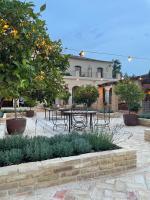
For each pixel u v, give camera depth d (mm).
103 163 3820
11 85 2145
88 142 4234
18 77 2053
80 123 10609
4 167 3199
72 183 3514
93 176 3725
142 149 5738
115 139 6211
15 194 3109
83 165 3633
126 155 4078
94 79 24719
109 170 3885
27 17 2213
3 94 2281
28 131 8766
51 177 3371
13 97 2416
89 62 29297
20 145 4148
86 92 16375
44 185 3318
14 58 2137
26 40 2211
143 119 10672
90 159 3693
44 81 2730
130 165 4133
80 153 3943
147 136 6832
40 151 3686
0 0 2059
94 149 4199
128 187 3393
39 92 2932
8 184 3066
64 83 3381
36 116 16219
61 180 3451
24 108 18172
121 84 11148
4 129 7586
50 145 4090
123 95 10914
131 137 7484
